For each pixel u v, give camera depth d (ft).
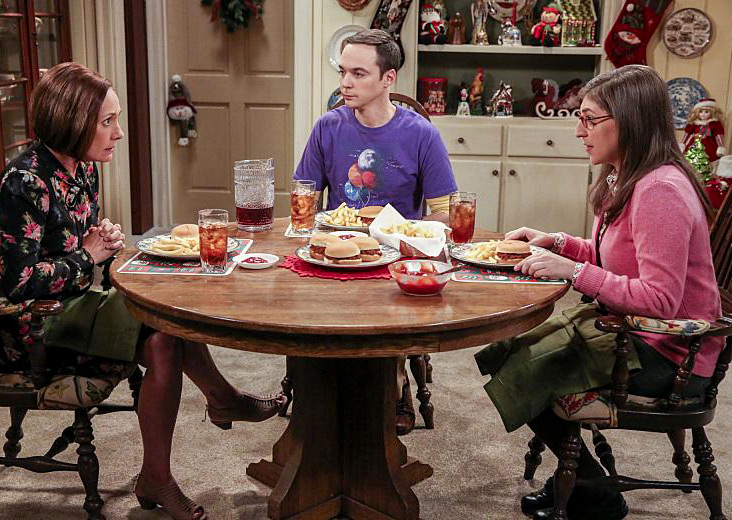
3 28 12.15
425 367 9.44
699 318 6.39
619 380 6.22
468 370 10.91
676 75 15.78
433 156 8.87
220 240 6.36
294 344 5.47
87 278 7.25
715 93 15.74
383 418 6.89
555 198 15.99
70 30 14.64
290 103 17.71
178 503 6.98
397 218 7.39
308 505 7.06
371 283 6.29
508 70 16.92
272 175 7.79
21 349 6.75
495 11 16.20
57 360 6.91
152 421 6.86
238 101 17.78
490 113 16.40
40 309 6.24
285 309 5.61
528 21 16.46
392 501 6.97
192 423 9.09
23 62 12.80
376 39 8.52
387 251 6.96
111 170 15.72
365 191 8.96
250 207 7.73
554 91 16.24
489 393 6.60
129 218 16.47
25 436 8.72
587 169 15.80
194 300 5.77
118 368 6.88
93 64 15.15
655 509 7.55
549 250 7.52
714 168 14.82
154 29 17.25
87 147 6.71
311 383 6.83
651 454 8.63
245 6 17.03
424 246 6.79
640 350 6.46
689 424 6.40
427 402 9.03
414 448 8.68
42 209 6.57
